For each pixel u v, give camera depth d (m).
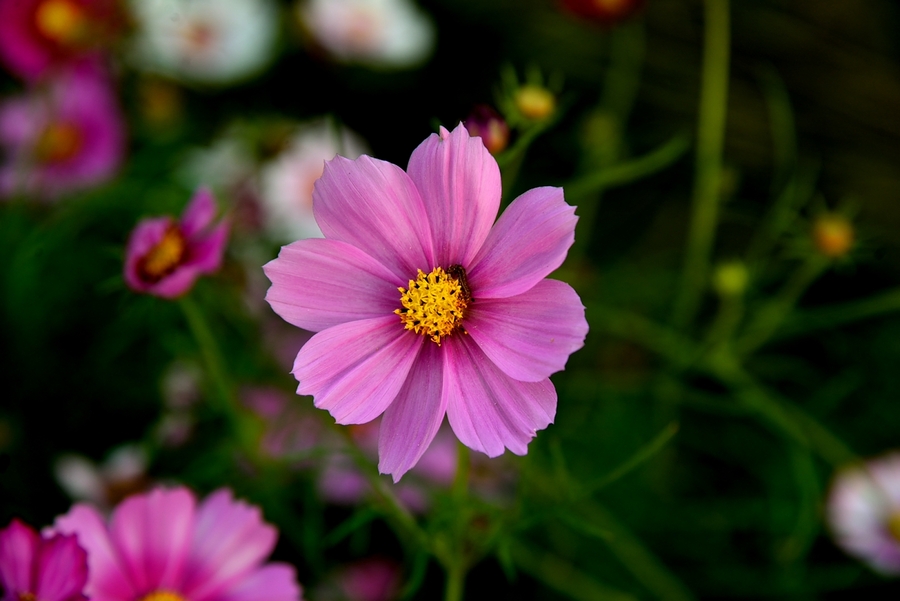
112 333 0.51
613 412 0.53
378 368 0.35
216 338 0.49
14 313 0.50
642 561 0.48
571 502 0.38
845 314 0.49
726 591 0.51
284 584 0.40
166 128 0.55
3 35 0.52
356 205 0.35
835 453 0.50
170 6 0.54
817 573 0.50
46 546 0.35
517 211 0.35
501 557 0.38
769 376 0.55
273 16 0.57
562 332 0.34
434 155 0.35
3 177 0.54
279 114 0.54
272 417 0.48
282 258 0.35
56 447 0.50
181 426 0.49
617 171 0.45
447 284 0.35
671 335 0.51
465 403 0.35
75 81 0.54
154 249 0.41
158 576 0.39
